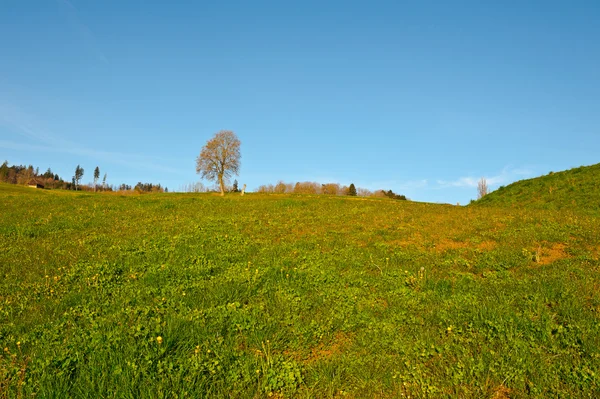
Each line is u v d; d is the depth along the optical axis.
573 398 5.26
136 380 5.43
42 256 12.27
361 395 5.55
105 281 9.93
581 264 10.77
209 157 70.94
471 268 11.26
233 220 19.28
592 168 27.41
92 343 6.32
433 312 7.97
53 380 5.38
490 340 6.73
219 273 10.68
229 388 5.57
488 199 30.80
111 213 21.83
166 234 15.66
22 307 8.17
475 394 5.43
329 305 8.49
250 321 7.45
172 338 6.54
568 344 6.49
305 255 12.65
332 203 28.30
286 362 6.18
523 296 8.59
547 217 17.48
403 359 6.32
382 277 10.45
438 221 18.09
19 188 76.94
